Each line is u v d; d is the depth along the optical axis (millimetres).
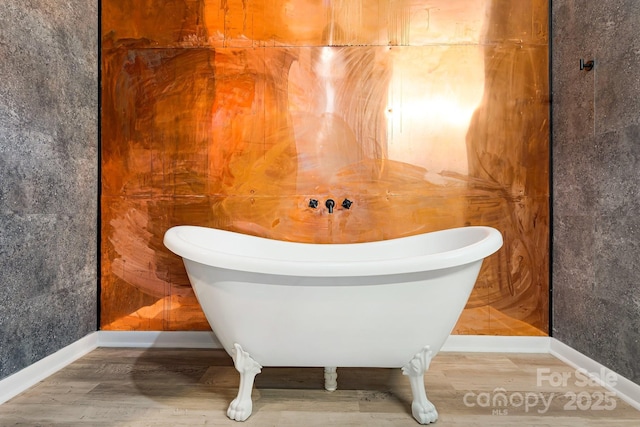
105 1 1661
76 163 1537
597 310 1342
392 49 1628
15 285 1231
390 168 1637
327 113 1642
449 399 1188
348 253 1533
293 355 1075
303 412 1107
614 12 1269
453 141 1631
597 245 1345
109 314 1675
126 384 1283
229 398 1192
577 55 1457
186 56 1652
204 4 1646
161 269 1665
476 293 1632
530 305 1624
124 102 1666
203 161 1658
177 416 1083
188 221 1661
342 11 1627
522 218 1622
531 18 1614
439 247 1432
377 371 1392
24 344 1265
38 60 1329
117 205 1672
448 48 1624
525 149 1621
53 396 1194
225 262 999
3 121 1182
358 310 1018
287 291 1008
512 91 1622
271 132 1646
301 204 1646
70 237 1499
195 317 1658
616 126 1259
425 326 1042
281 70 1642
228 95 1649
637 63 1176
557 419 1077
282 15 1633
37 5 1321
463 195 1630
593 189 1368
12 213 1218
